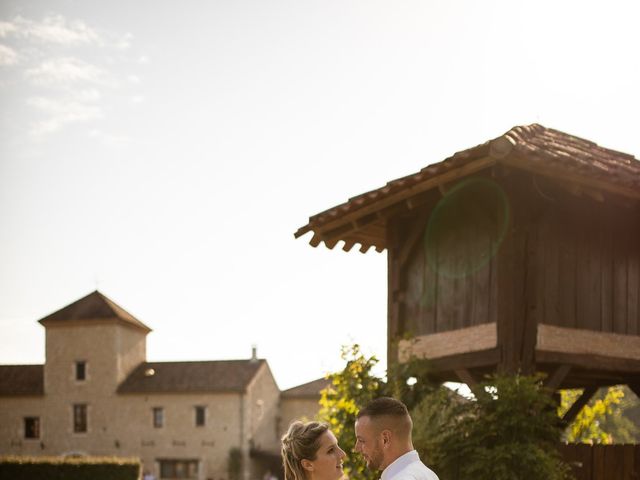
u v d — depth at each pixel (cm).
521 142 779
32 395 5666
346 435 923
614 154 977
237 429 5231
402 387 895
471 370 905
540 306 821
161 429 5388
